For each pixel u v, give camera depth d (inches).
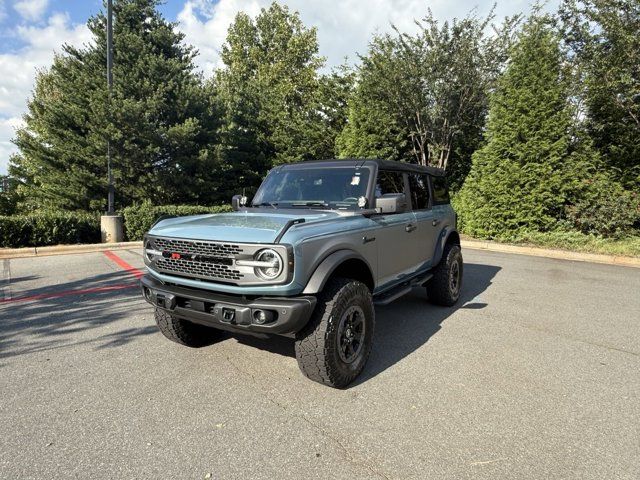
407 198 187.2
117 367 146.6
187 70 643.5
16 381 135.6
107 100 523.8
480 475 91.7
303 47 1453.0
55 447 101.0
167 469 93.3
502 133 480.1
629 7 400.5
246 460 96.6
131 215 470.3
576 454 99.3
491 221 486.0
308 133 815.7
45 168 586.9
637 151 471.8
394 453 99.3
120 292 253.1
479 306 215.5
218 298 120.1
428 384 135.0
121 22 608.1
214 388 131.3
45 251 397.7
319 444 102.7
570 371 146.0
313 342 122.4
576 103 490.6
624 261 377.4
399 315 211.6
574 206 455.2
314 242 121.6
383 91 582.6
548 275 320.5
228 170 761.6
